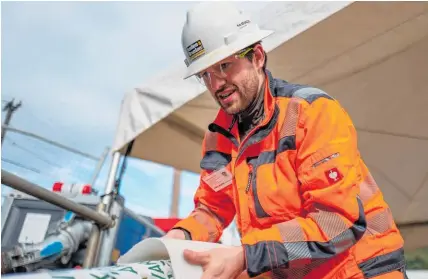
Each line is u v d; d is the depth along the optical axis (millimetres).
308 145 1013
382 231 1093
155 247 929
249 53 1203
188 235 1263
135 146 2975
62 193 2523
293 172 1078
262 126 1167
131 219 2764
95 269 750
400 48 2586
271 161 1139
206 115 2871
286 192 1081
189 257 828
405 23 2336
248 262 851
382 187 4195
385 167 3920
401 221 4559
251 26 1249
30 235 2281
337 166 939
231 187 1343
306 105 1064
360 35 2414
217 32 1205
